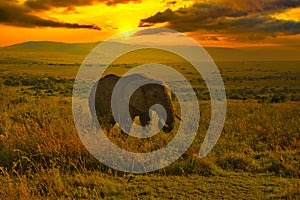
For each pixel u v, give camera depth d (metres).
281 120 15.05
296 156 9.80
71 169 8.77
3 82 59.22
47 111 14.86
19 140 9.66
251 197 7.20
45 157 9.05
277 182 8.10
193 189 7.66
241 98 42.16
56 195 7.19
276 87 68.69
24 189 6.96
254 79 95.88
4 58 183.88
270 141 11.61
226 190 7.60
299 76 106.94
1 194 6.91
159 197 7.24
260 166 9.16
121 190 7.50
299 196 6.96
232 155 9.52
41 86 54.50
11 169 8.66
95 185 7.74
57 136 9.90
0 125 11.68
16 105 19.02
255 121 14.77
